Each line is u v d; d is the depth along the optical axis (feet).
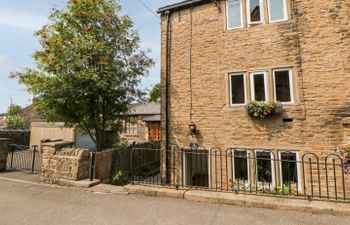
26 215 13.05
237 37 24.99
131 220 12.18
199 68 26.61
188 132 26.45
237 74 24.80
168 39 28.68
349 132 18.06
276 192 19.10
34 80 24.63
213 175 24.72
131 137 59.93
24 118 73.56
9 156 38.83
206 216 12.39
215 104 25.39
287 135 21.95
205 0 26.84
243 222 11.55
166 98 27.94
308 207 12.34
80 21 27.84
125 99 30.83
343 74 20.61
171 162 26.91
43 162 20.83
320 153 20.67
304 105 21.57
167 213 12.93
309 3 22.31
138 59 31.19
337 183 19.72
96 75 24.68
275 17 23.76
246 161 23.47
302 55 22.11
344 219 11.46
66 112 27.14
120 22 29.78
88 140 50.44
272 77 23.08
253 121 23.38
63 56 25.09
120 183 25.49
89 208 13.98
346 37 20.86
